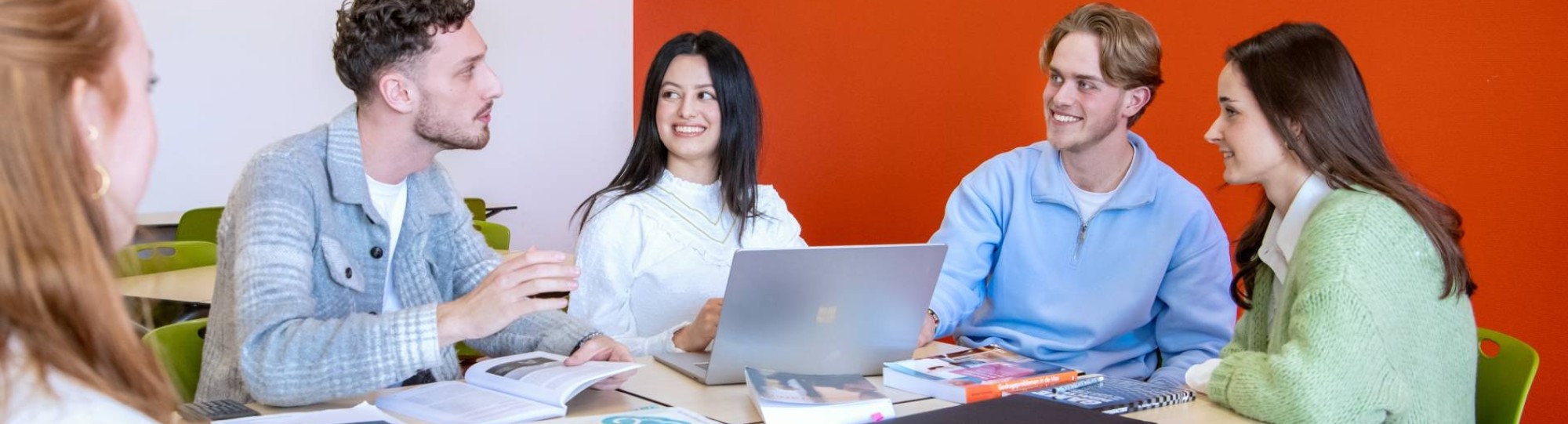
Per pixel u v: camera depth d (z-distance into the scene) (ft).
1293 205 5.80
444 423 4.91
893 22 13.89
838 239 14.94
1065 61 7.61
